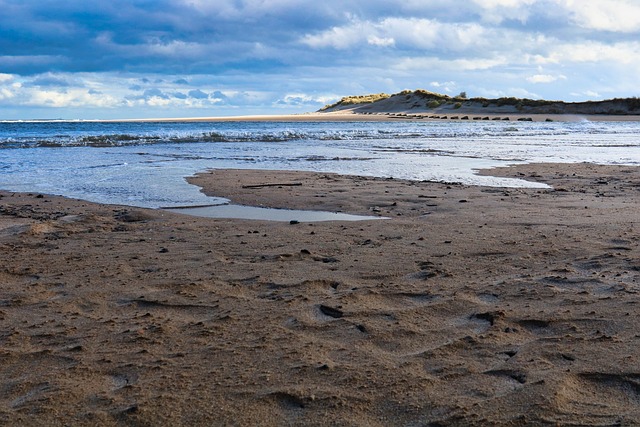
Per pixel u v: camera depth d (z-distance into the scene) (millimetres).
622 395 2699
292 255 5398
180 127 41719
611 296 4027
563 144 23859
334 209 8344
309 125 46938
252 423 2504
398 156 17812
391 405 2637
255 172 12992
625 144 23828
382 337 3439
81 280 4664
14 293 4340
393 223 7055
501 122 56938
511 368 2975
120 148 20750
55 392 2781
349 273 4789
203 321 3729
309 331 3541
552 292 4160
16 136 26625
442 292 4246
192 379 2904
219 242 6043
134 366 3062
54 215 7844
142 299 4164
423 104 95562
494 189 10266
